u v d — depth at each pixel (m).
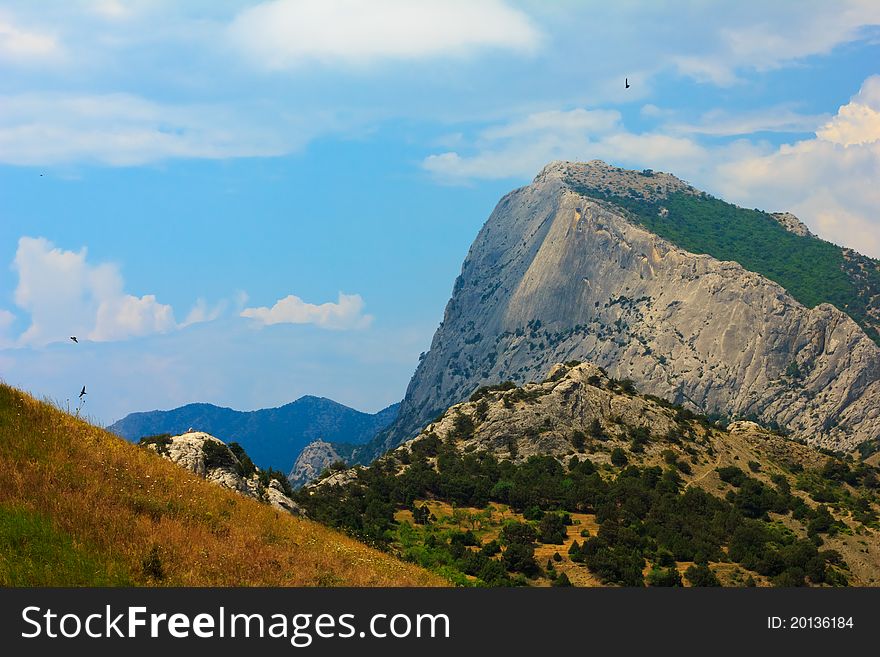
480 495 155.12
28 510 37.81
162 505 43.28
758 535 136.88
